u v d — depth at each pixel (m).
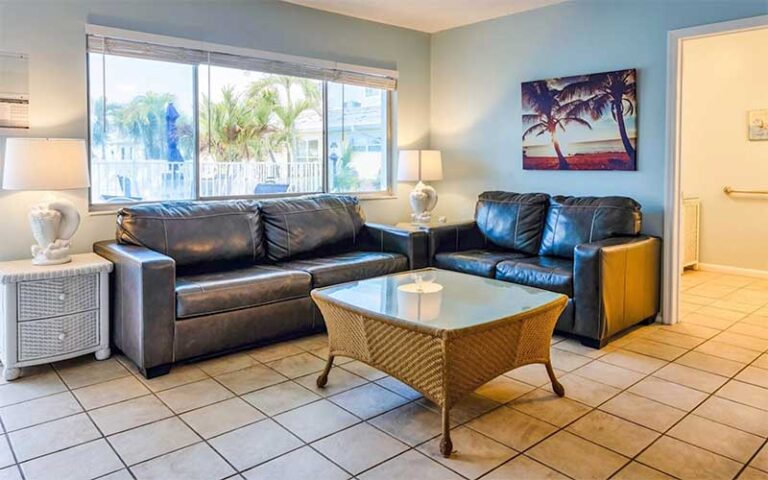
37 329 2.95
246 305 3.24
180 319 3.00
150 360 2.91
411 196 4.95
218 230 3.71
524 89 4.69
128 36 3.64
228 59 4.11
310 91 4.70
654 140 3.97
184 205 3.73
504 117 4.89
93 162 3.64
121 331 3.16
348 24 4.79
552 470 2.04
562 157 4.50
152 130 3.88
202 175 4.14
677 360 3.20
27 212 3.38
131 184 3.82
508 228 4.43
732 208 5.70
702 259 5.92
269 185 4.52
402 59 5.20
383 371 2.55
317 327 3.61
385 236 4.35
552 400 2.65
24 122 3.31
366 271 3.88
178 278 3.35
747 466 2.07
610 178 4.24
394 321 2.38
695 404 2.61
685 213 5.70
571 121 4.41
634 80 4.02
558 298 2.68
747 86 5.50
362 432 2.35
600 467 2.06
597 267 3.34
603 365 3.12
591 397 2.69
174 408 2.57
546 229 4.23
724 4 3.60
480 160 5.12
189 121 4.04
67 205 3.20
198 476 2.01
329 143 4.88
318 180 4.84
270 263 3.96
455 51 5.22
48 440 2.26
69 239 3.25
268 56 4.30
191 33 3.92
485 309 2.52
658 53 3.91
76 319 3.09
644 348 3.42
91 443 2.24
